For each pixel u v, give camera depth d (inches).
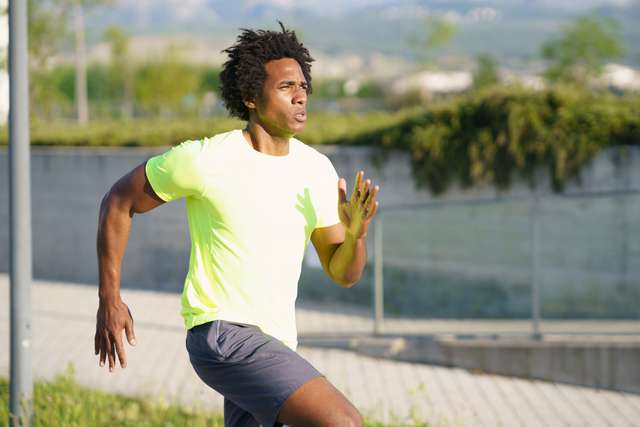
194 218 162.1
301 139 553.6
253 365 153.4
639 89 543.5
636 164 481.4
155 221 584.7
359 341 421.1
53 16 799.1
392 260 502.0
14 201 239.8
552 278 488.1
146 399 316.5
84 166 612.1
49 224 628.4
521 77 537.6
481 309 489.4
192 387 343.0
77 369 371.6
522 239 488.1
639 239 474.9
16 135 238.8
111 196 161.6
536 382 379.6
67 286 590.6
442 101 540.4
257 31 162.9
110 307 160.6
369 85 2219.5
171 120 695.7
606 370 414.6
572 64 2149.4
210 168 157.2
